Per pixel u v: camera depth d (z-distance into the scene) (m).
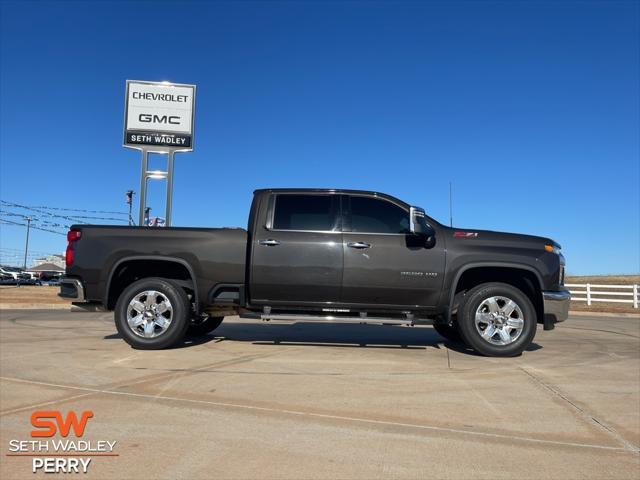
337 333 9.26
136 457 3.43
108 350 6.97
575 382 5.52
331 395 4.87
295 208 7.14
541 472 3.28
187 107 15.05
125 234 7.02
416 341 8.30
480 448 3.65
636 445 3.76
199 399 4.70
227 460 3.39
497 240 7.02
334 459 3.42
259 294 7.06
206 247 6.95
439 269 6.87
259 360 6.40
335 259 6.89
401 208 7.09
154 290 6.96
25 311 14.73
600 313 18.95
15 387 5.02
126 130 14.84
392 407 4.54
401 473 3.23
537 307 7.18
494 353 6.79
